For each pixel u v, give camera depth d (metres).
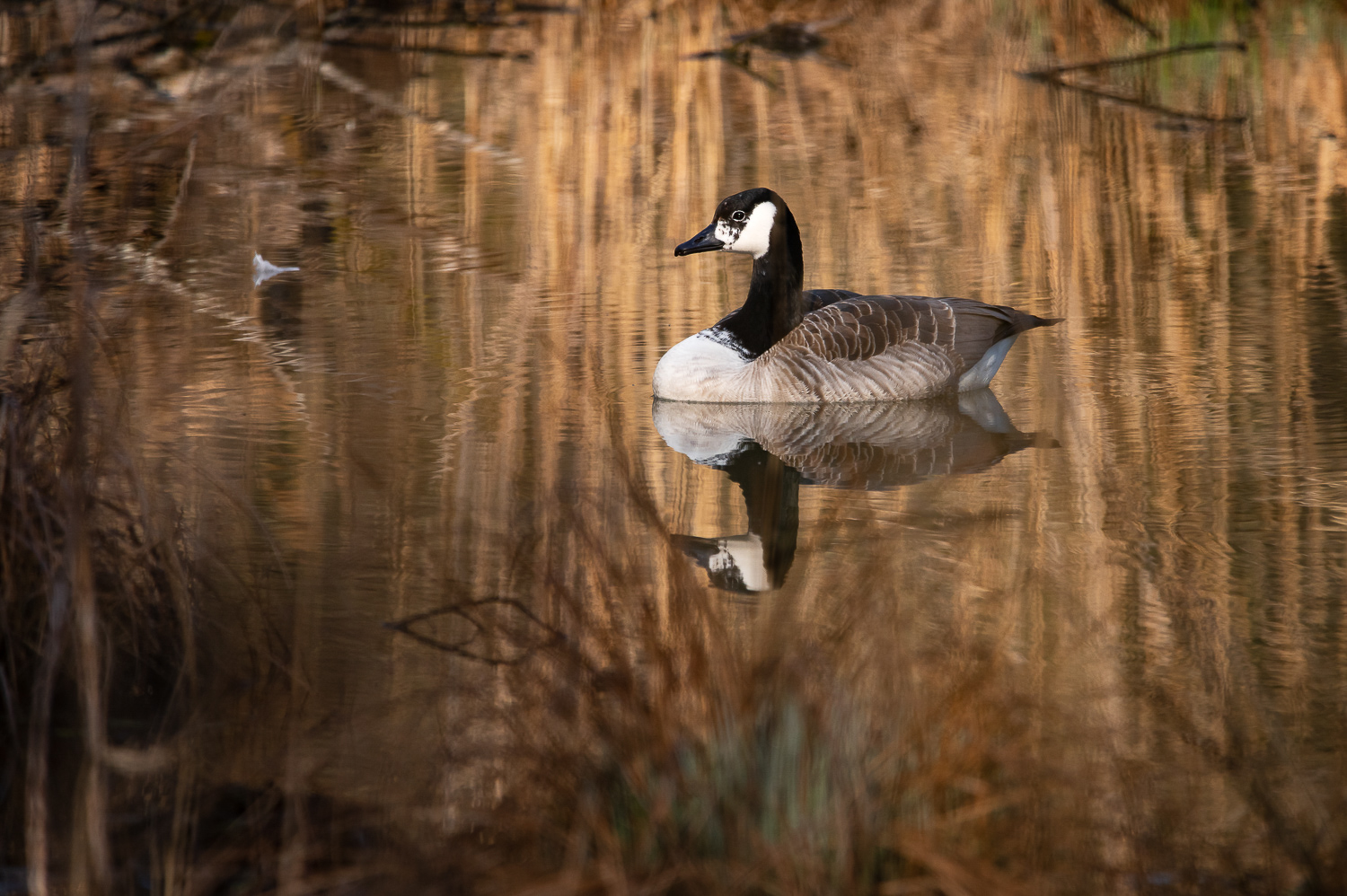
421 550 9.73
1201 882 6.04
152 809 6.72
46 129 16.62
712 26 34.12
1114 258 19.19
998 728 6.62
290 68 17.94
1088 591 9.14
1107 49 33.78
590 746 6.49
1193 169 24.14
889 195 23.00
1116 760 6.79
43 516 7.51
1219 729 7.32
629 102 29.61
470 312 17.25
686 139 26.70
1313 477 11.43
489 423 13.07
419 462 11.80
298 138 21.41
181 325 16.12
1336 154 24.80
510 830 6.21
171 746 7.27
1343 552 9.80
